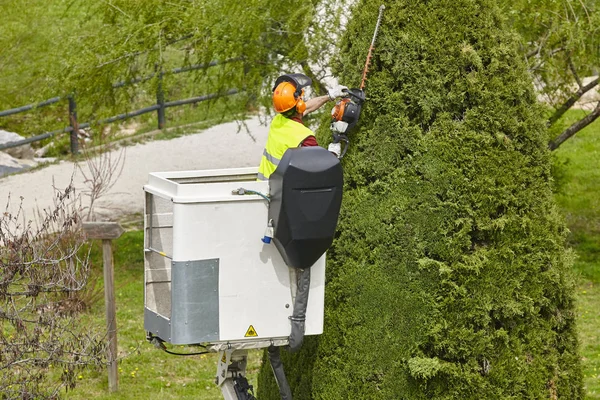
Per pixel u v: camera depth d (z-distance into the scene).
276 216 10.31
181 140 43.66
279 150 10.70
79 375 20.22
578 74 28.72
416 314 10.86
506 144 11.02
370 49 11.23
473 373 10.77
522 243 10.99
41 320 14.66
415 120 11.18
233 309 10.56
